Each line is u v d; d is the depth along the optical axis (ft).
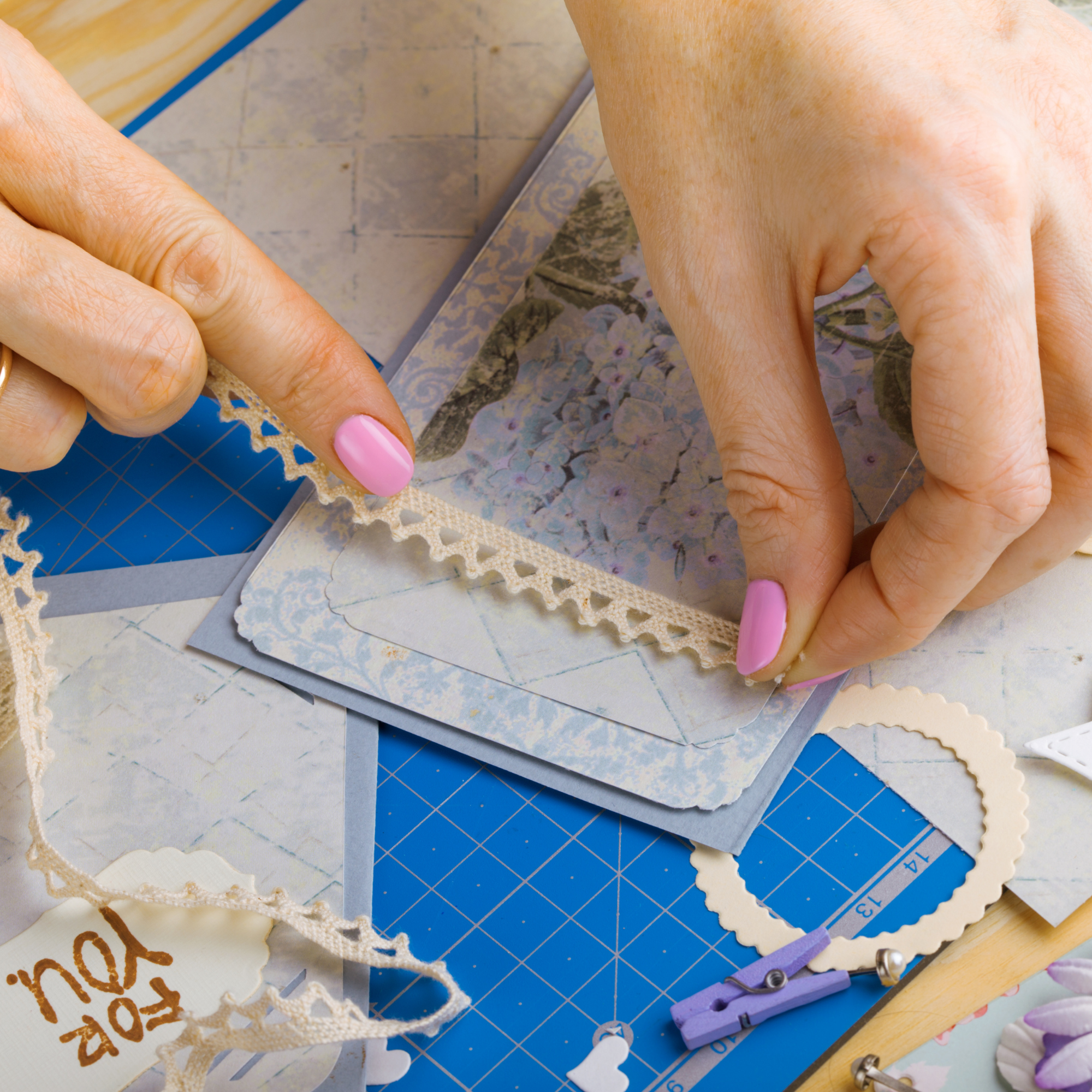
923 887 2.53
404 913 2.62
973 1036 2.37
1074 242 2.15
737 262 2.31
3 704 2.75
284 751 2.73
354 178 3.36
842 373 2.94
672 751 2.66
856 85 2.10
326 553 2.88
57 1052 2.47
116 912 2.57
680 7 2.32
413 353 3.07
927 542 2.24
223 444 3.12
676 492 2.85
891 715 2.68
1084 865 2.48
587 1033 2.48
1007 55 2.15
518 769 2.69
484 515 2.87
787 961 2.43
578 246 3.16
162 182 2.52
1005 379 2.02
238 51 3.55
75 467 3.13
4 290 2.33
